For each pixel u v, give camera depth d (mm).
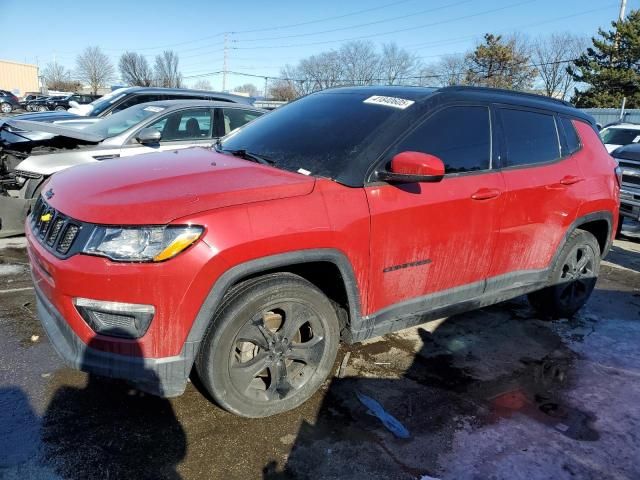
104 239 2271
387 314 3025
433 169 2662
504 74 51531
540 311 4438
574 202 3943
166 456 2436
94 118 9398
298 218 2521
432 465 2506
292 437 2631
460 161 3254
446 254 3176
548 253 3914
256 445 2553
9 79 62406
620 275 5879
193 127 6758
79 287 2275
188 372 2400
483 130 3430
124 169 2920
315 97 3875
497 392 3203
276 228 2445
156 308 2271
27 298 4125
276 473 2379
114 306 2264
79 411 2723
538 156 3768
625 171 7043
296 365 2852
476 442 2697
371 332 3006
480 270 3434
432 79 55562
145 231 2254
